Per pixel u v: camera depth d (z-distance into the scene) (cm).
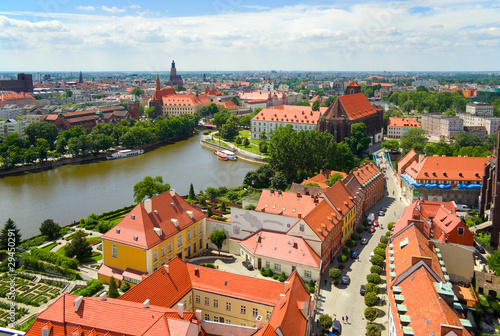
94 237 17675
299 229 14525
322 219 15250
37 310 12238
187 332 8044
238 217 16025
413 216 13550
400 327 9156
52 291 13362
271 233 15112
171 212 15262
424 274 10025
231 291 11075
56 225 17762
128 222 14125
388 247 13500
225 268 14862
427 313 8781
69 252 15288
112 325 8550
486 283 12750
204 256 15562
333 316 11844
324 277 14150
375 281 13150
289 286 10262
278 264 14300
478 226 17712
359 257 15725
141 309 8669
